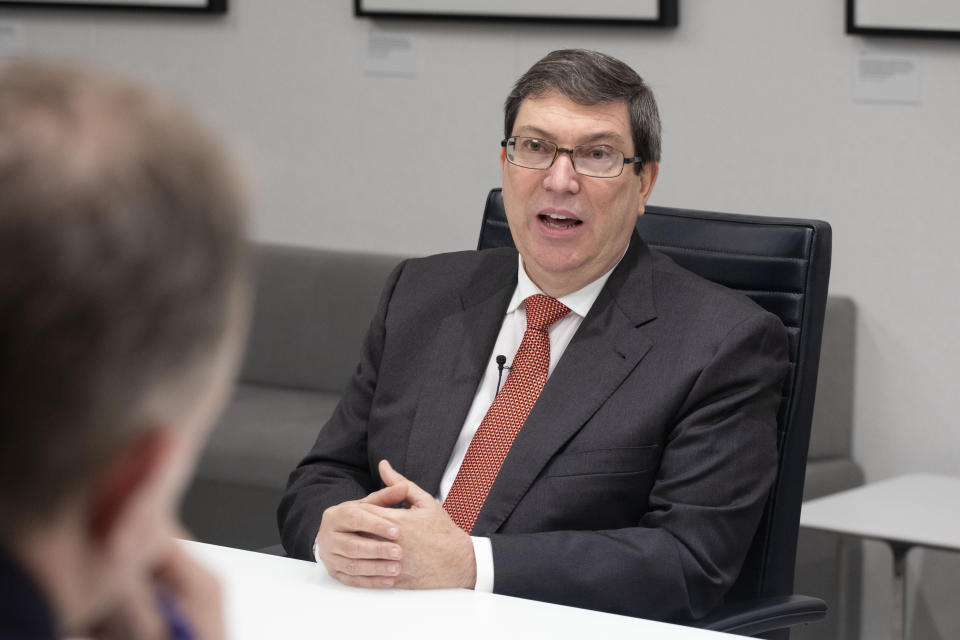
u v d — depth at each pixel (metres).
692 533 1.85
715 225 2.20
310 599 1.43
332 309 4.11
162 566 0.64
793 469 2.03
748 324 1.96
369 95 4.23
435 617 1.38
